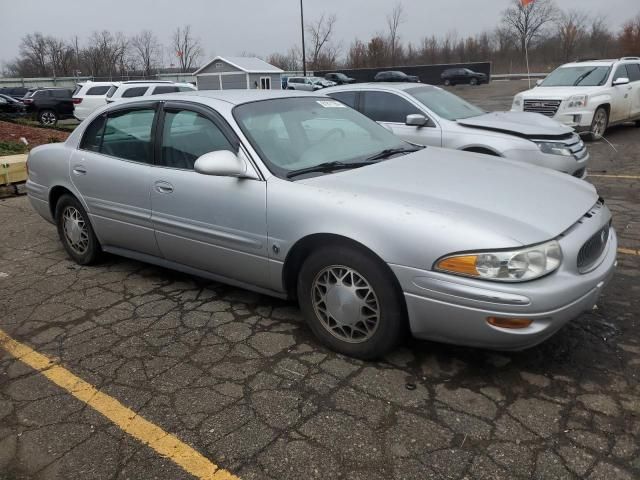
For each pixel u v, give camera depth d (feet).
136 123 13.46
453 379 9.51
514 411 8.59
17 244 18.02
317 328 10.61
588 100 36.27
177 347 10.88
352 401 8.96
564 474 7.28
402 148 13.26
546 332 8.63
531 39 186.50
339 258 9.81
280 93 13.56
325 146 12.26
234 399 9.12
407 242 8.98
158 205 12.61
